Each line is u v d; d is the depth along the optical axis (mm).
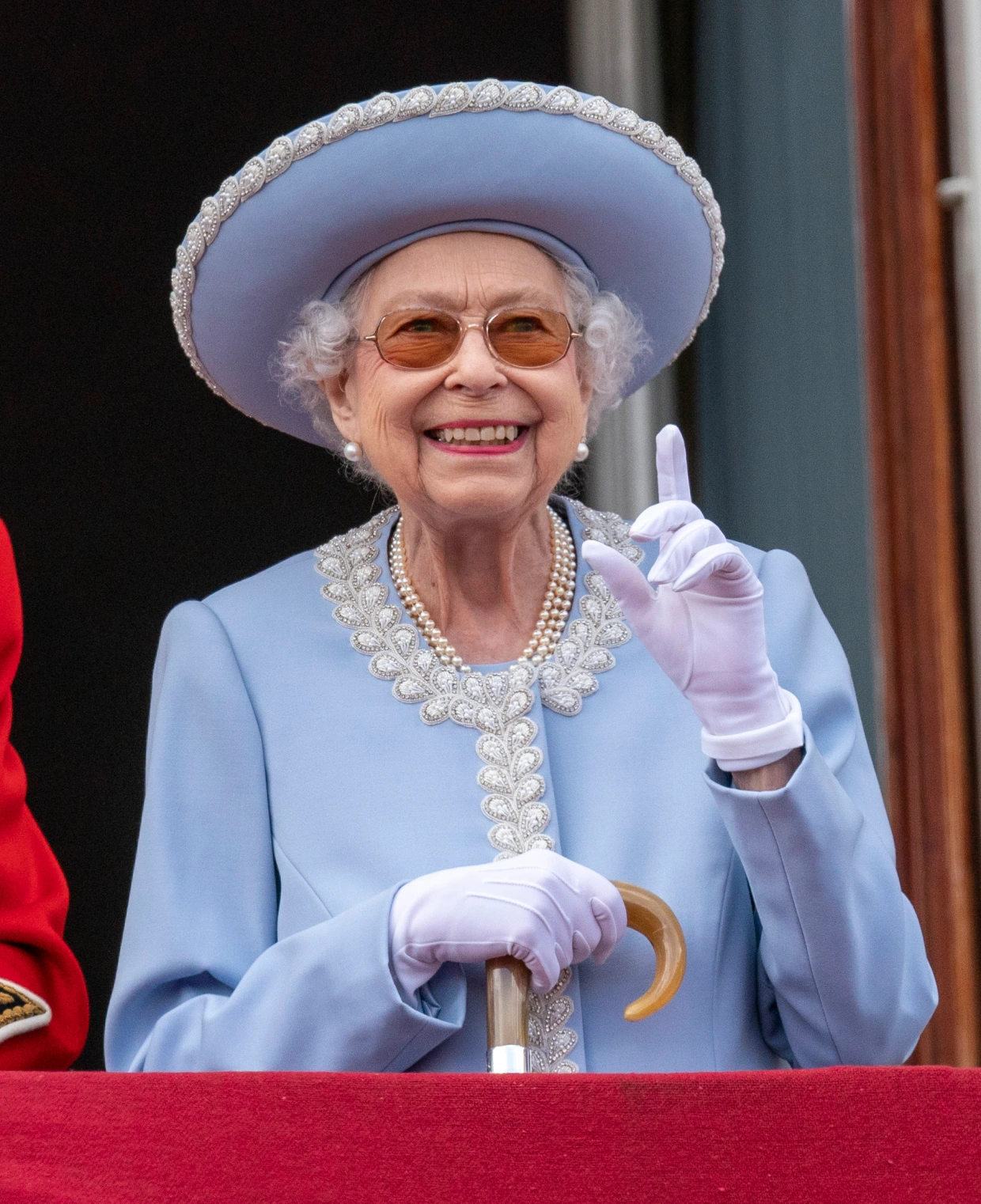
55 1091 6707
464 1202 6727
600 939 8766
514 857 9039
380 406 9773
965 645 17078
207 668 10117
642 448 18797
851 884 8781
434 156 9547
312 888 9438
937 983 16438
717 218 10414
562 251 10070
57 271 23812
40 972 11219
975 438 17281
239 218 9992
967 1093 7023
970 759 16859
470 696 9820
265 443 23938
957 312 17500
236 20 23469
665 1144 6855
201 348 10977
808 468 18281
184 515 23891
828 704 9836
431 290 9703
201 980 9539
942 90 17781
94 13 23484
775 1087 6957
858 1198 6863
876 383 17656
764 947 9133
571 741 9828
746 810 8609
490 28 22234
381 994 8508
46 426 23766
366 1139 6754
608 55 19812
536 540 10430
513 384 9656
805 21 18922
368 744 9734
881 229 17797
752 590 8641
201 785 9867
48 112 23688
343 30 23297
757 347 18750
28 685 23359
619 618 10242
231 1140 6707
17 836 11422
